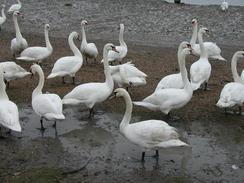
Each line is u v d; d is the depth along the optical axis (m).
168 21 27.23
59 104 11.38
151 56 20.25
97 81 16.06
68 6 30.84
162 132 9.53
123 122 10.09
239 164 9.91
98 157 10.13
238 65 19.00
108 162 9.90
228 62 19.62
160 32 25.55
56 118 10.93
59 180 9.02
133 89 15.12
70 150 10.48
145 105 12.16
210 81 16.38
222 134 11.57
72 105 12.57
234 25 26.36
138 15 28.58
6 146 10.59
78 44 22.84
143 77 14.25
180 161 10.00
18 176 9.15
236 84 12.61
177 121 12.39
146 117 12.62
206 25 26.41
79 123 12.18
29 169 9.48
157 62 19.06
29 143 10.80
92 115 12.74
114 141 11.05
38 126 11.88
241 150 10.66
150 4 30.91
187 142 11.05
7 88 14.88
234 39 24.34
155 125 9.65
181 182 9.05
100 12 29.53
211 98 14.30
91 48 18.36
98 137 11.27
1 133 11.26
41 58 17.66
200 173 9.45
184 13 28.58
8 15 29.28
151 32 25.58
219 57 18.64
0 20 25.06
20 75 14.67
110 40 23.97
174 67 18.19
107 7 30.48
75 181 9.02
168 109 11.98
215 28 25.94
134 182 9.04
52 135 11.32
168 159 10.09
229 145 10.93
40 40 23.39
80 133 11.50
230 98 12.08
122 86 14.45
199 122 12.34
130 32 25.62
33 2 31.94
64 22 27.73
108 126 12.00
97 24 27.20
